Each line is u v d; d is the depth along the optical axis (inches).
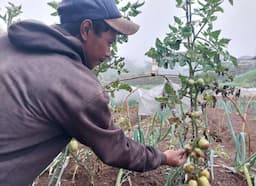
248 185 101.1
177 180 106.0
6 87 62.4
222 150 127.6
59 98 61.1
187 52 87.0
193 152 83.1
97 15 66.1
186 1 88.8
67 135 66.4
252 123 164.6
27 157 64.2
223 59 94.1
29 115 61.6
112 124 66.7
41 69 62.6
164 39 88.7
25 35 64.6
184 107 113.0
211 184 104.4
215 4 87.8
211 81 87.4
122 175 110.7
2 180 63.6
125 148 67.9
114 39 70.3
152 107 143.6
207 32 88.7
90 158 117.0
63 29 67.5
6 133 61.9
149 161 72.3
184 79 87.7
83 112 61.6
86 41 67.7
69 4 66.9
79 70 63.7
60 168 117.1
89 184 111.6
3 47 67.6
